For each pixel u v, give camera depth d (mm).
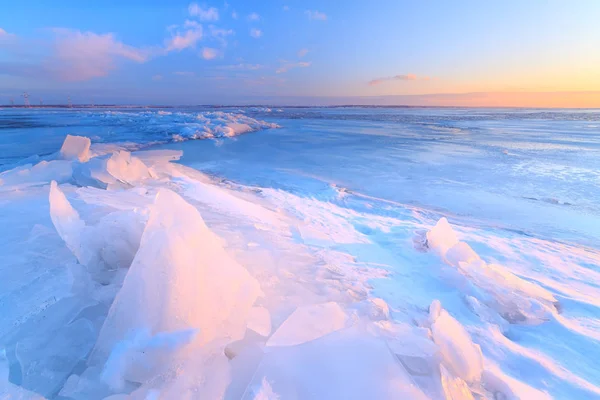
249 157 10555
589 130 24406
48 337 1452
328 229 4035
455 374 1583
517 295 2559
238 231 3309
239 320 1611
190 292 1491
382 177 7871
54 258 2158
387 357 1398
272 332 1669
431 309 2203
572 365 1860
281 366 1309
